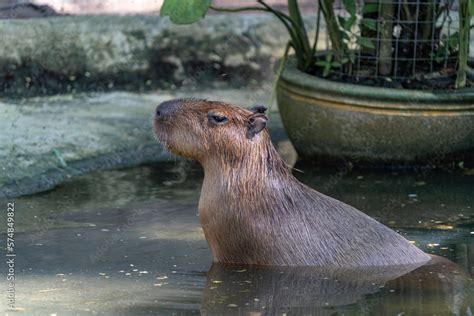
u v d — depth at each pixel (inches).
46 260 239.6
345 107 334.6
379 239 241.1
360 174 338.6
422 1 351.6
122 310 203.3
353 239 238.8
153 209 294.2
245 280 226.1
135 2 452.1
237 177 237.1
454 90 334.0
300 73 352.8
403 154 338.3
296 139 354.3
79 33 421.4
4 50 403.2
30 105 393.7
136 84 434.6
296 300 212.2
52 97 409.4
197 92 435.5
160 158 355.3
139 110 398.6
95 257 243.1
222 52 446.9
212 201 239.0
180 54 442.0
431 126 332.8
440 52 355.6
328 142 343.3
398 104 330.0
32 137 349.4
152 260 241.6
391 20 346.6
